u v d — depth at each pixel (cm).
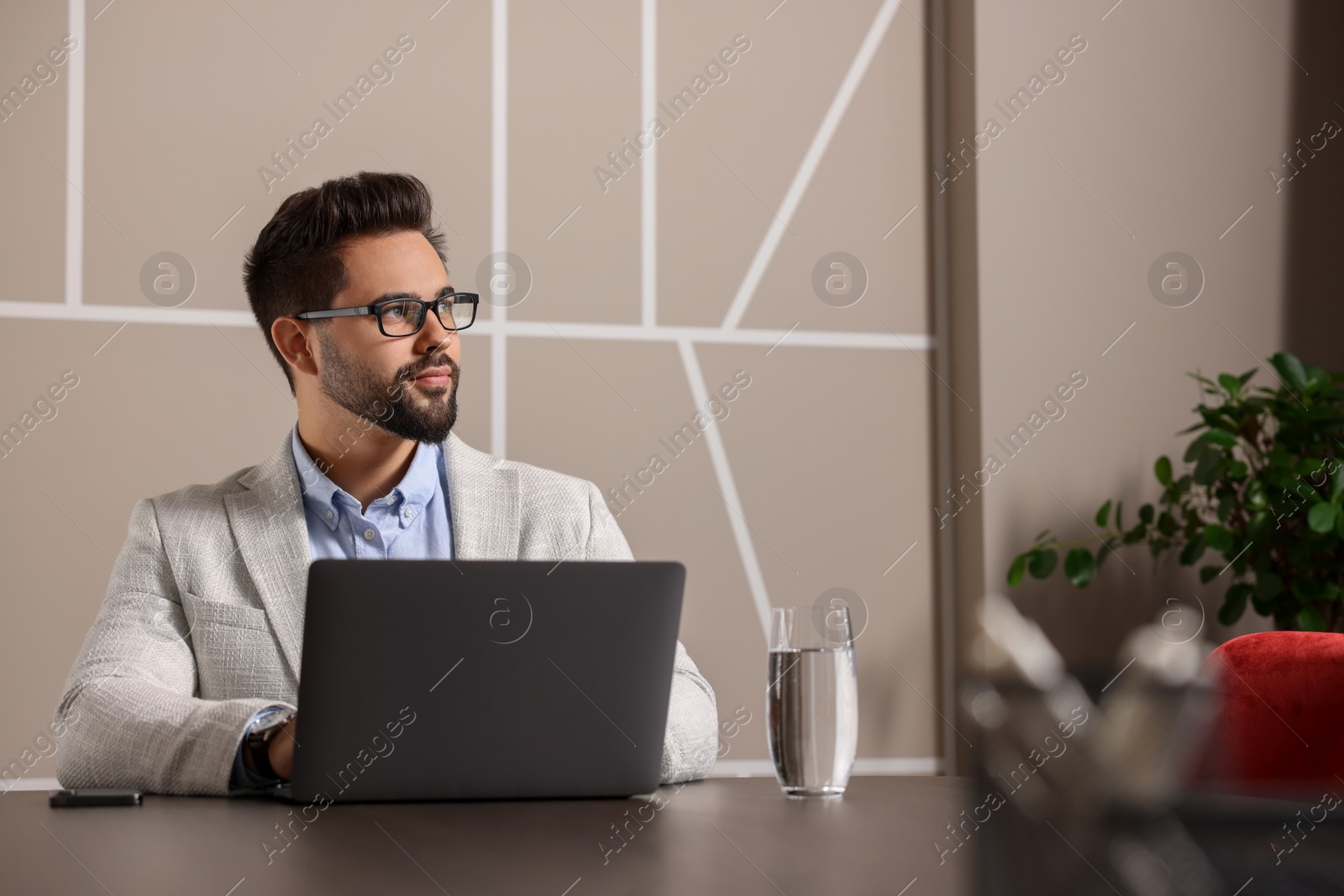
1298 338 302
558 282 270
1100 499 287
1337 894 57
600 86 276
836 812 98
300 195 172
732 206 281
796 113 287
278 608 154
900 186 291
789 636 110
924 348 290
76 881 69
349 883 67
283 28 260
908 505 286
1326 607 263
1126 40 297
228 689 151
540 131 272
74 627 242
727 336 279
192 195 253
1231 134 302
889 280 289
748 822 92
